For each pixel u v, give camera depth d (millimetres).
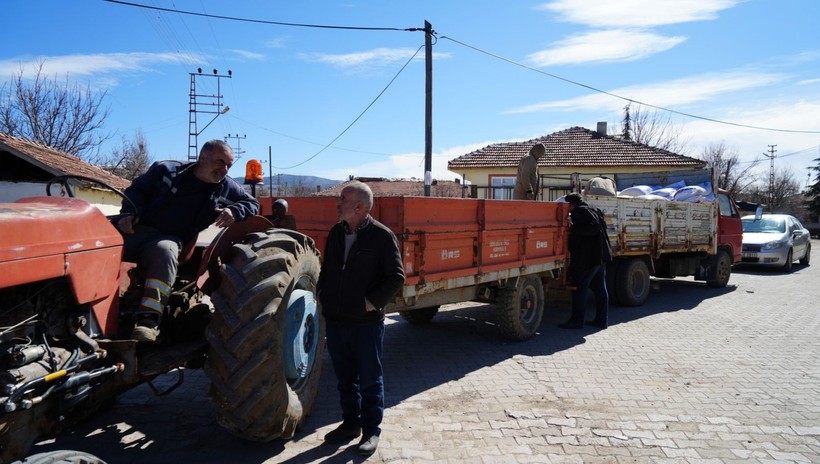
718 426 4441
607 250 7660
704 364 6184
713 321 8609
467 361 6121
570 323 7918
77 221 2838
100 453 3703
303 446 3893
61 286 2816
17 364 2416
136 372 2977
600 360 6262
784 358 6484
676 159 22422
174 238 3594
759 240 16109
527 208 7012
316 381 4309
